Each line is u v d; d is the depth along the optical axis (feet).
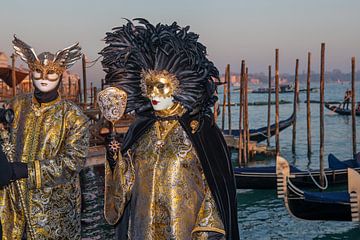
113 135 7.79
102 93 7.66
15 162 8.57
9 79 79.05
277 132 59.16
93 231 23.56
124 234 8.06
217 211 7.61
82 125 9.11
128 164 7.83
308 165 63.57
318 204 29.53
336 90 453.58
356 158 45.60
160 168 7.60
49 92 9.07
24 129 9.07
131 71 7.85
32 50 8.91
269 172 40.24
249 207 37.68
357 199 27.99
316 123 128.26
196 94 7.68
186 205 7.54
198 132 7.74
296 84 71.41
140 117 8.07
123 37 7.79
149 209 7.59
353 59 60.85
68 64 9.09
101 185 30.99
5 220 8.98
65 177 8.82
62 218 9.07
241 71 61.05
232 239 7.81
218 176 7.68
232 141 62.80
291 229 31.76
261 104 231.09
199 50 7.78
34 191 8.80
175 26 7.88
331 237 29.91
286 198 29.94
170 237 7.48
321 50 54.34
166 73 7.58
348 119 136.77
